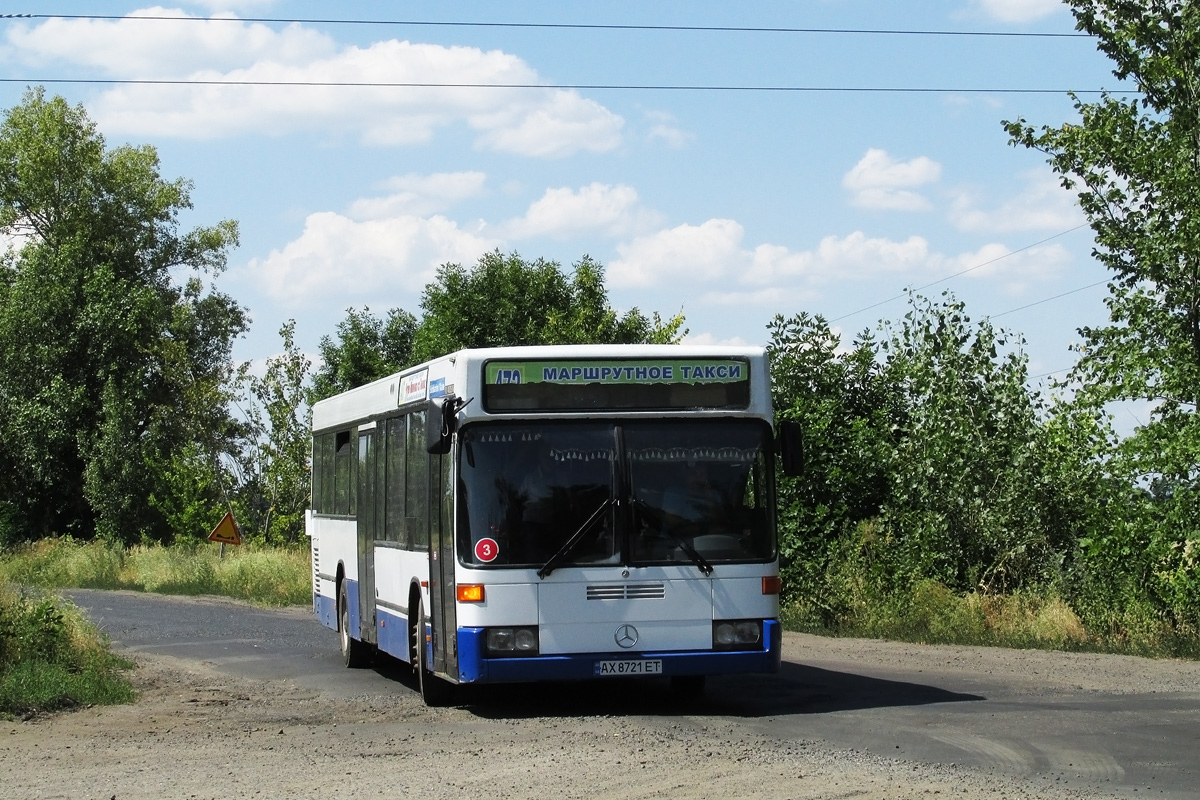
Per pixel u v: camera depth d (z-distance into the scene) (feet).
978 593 67.15
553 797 27.58
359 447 56.65
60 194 204.44
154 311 191.52
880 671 50.90
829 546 72.69
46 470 184.03
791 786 28.07
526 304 143.95
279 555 119.44
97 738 38.22
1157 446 58.03
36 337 188.75
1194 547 57.57
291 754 34.37
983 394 69.62
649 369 40.70
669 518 40.01
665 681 49.85
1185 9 61.21
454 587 39.75
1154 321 60.54
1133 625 58.49
